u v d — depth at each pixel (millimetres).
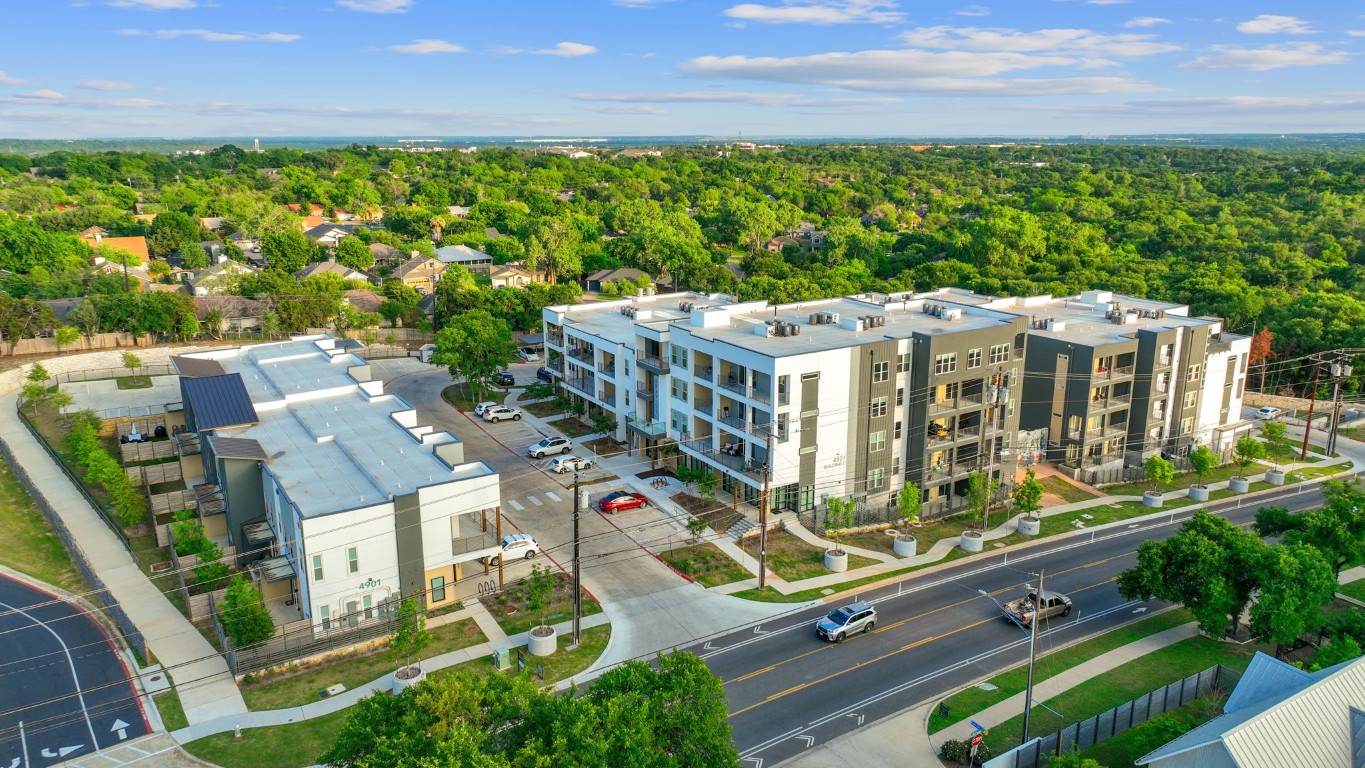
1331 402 101000
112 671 44344
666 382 73250
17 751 38125
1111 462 78938
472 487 50969
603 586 54375
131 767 37188
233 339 107688
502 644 47500
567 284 148875
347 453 56281
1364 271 128250
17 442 73938
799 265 170375
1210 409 84812
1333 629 46844
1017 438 74062
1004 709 42594
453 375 93562
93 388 87250
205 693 42656
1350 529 51500
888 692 44000
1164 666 46875
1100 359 75625
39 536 58375
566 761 26406
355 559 47562
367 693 42812
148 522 60062
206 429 59688
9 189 193250
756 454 64312
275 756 37938
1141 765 33094
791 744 39656
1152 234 169875
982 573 58156
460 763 25016
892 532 64688
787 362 60125
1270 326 110750
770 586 55031
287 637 45531
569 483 70062
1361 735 29906
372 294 132375
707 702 30891
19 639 47062
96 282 114688
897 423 67625
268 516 55031
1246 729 28312
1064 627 51250
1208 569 47594
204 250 163000
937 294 99250
